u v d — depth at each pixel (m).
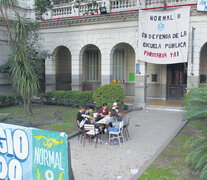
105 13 14.08
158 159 6.14
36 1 13.43
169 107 13.63
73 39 15.84
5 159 4.36
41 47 17.06
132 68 18.08
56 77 19.81
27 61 11.09
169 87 16.95
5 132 4.29
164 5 12.35
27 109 11.27
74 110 12.83
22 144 4.11
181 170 5.43
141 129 9.39
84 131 7.44
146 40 13.25
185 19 12.19
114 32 14.41
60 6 16.00
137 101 14.19
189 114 5.27
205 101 5.11
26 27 11.13
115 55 18.70
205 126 5.67
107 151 6.94
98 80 19.44
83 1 14.61
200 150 4.69
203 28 12.10
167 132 8.92
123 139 7.73
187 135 8.42
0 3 10.38
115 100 11.34
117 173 5.46
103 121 7.72
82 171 5.57
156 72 17.19
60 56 20.11
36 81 11.20
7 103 13.85
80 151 6.93
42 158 3.90
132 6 14.23
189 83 12.66
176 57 12.65
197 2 11.75
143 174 5.23
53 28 16.47
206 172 4.23
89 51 19.66
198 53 12.34
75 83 16.06
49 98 14.78
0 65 15.16
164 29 12.74
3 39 15.25
